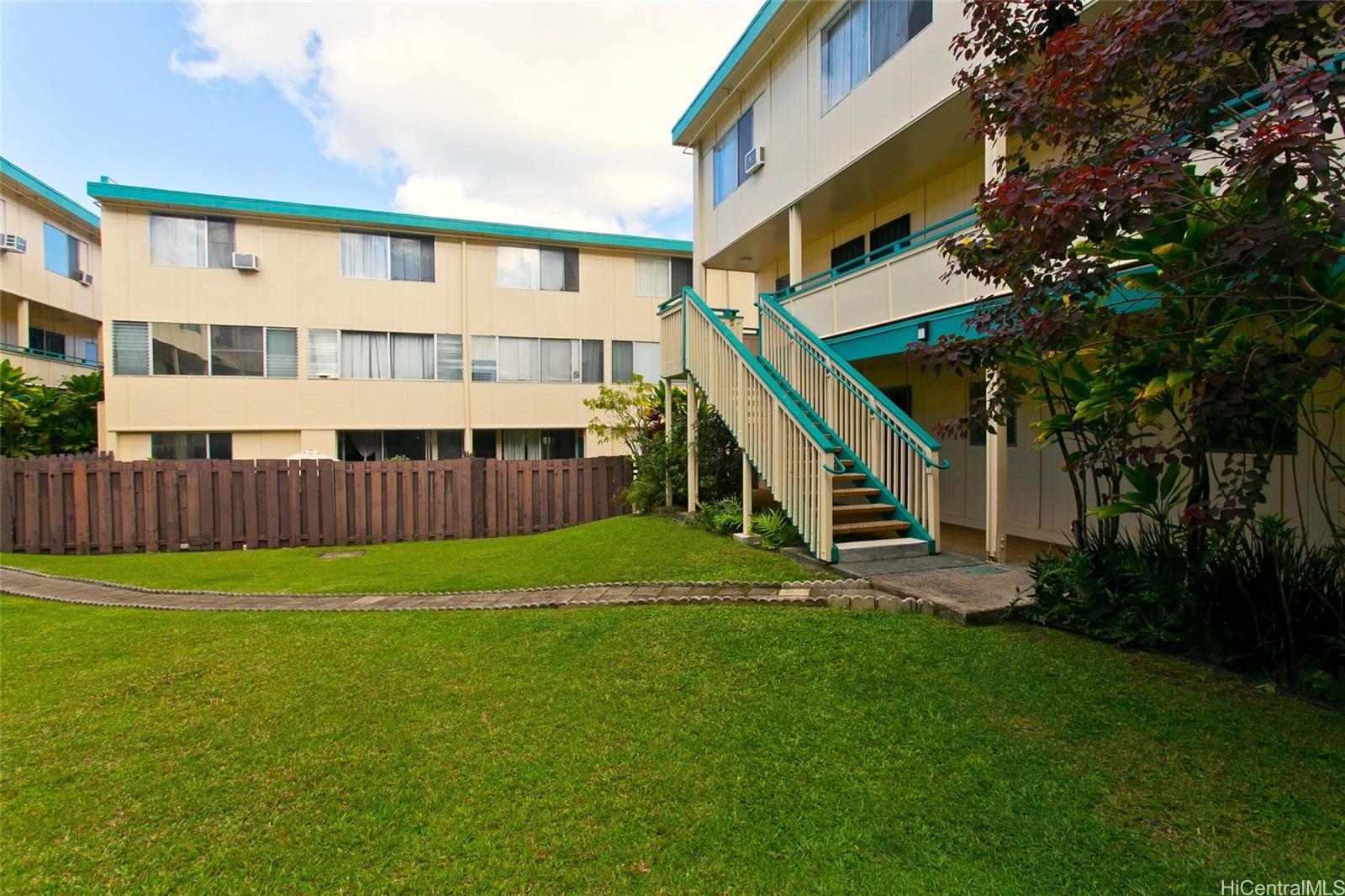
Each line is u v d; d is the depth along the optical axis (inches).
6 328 745.0
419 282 656.4
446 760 122.5
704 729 130.5
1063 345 146.3
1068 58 145.3
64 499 418.9
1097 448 171.6
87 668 176.2
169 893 89.2
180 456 597.3
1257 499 124.9
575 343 711.1
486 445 702.5
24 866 95.3
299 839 100.3
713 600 218.1
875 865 90.1
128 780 118.4
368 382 639.8
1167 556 172.2
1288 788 103.3
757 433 302.2
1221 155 127.9
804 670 156.1
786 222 431.8
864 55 328.8
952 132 303.3
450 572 319.6
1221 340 138.2
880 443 291.9
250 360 608.1
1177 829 95.3
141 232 582.6
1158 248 141.7
